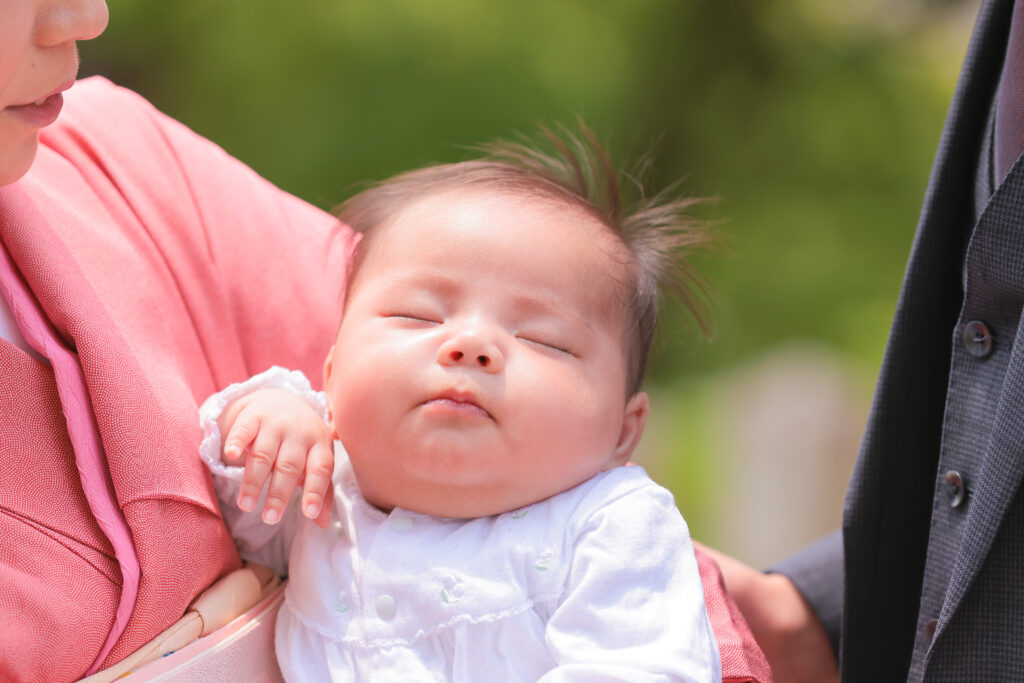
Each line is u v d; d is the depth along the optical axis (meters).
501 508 3.86
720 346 17.36
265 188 4.68
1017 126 3.57
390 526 3.88
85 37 3.12
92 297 3.56
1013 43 3.60
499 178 4.39
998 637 3.40
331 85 16.11
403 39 16.12
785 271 17.84
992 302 3.64
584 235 4.15
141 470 3.41
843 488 13.55
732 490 14.07
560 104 16.20
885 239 18.16
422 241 4.06
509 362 3.84
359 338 3.97
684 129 19.05
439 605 3.67
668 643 3.51
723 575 4.83
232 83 16.34
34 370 3.37
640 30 18.11
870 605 4.22
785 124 19.06
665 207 4.86
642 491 3.87
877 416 4.14
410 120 15.98
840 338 17.12
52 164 3.95
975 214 3.86
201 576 3.58
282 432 3.86
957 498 3.70
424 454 3.76
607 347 4.07
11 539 3.18
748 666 3.89
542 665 3.64
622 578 3.65
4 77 2.94
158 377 3.73
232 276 4.28
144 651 3.40
